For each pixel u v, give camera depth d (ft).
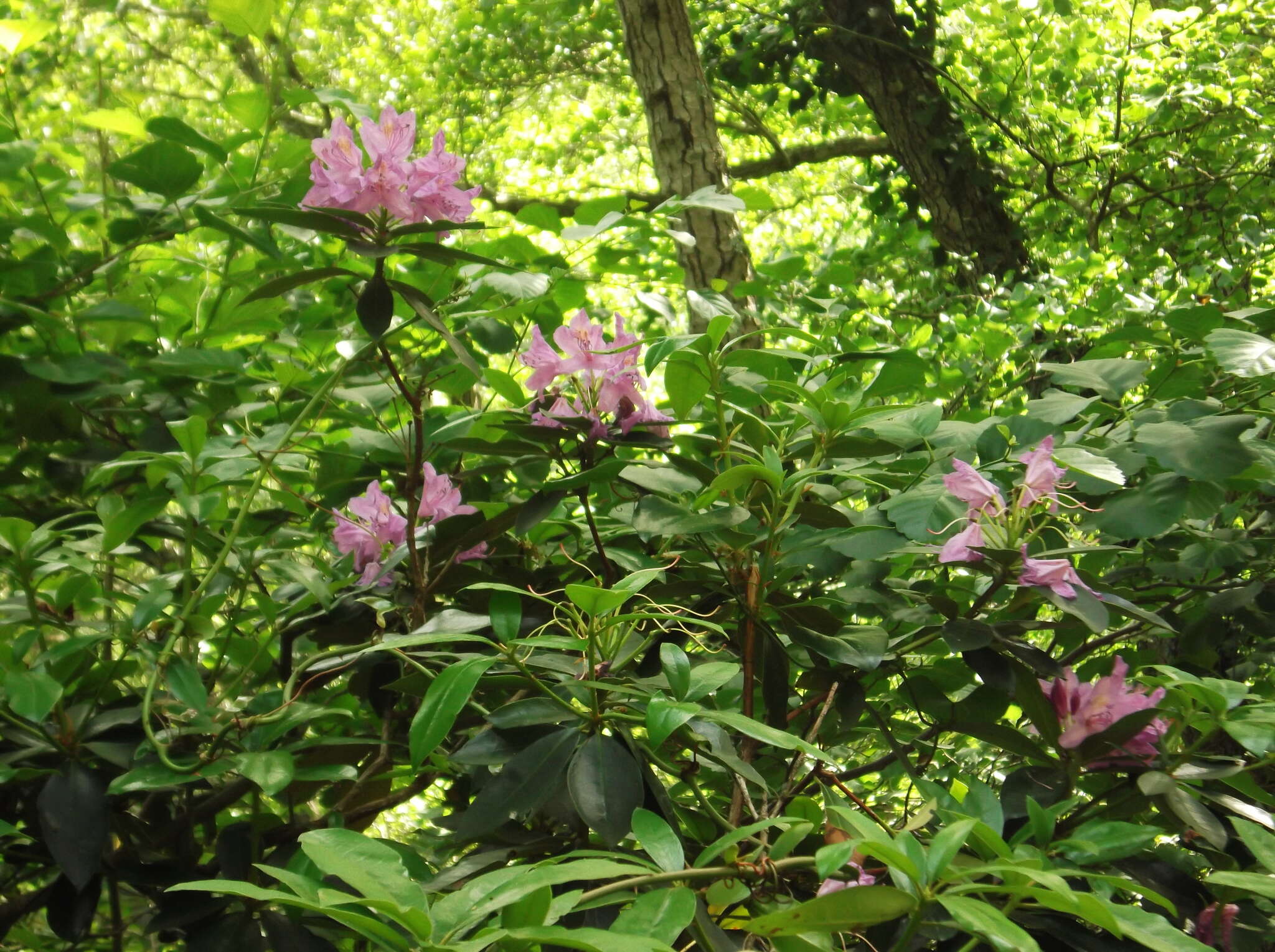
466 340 6.72
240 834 4.94
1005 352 9.99
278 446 5.67
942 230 22.93
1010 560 4.45
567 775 3.88
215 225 5.46
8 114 6.99
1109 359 6.08
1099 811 4.67
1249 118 22.43
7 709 4.61
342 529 5.54
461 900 2.54
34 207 6.79
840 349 7.75
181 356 5.75
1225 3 23.61
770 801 4.81
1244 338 5.29
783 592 5.05
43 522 6.38
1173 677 4.26
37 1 7.97
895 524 4.80
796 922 3.00
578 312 4.84
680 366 4.78
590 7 24.38
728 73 23.91
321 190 4.56
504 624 3.90
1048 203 23.53
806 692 5.82
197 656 6.05
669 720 3.32
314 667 5.01
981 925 2.55
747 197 7.31
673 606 4.85
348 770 4.57
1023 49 24.94
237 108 6.23
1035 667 4.59
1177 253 20.76
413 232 4.53
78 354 6.20
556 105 30.40
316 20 21.58
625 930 2.67
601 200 6.94
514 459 5.87
